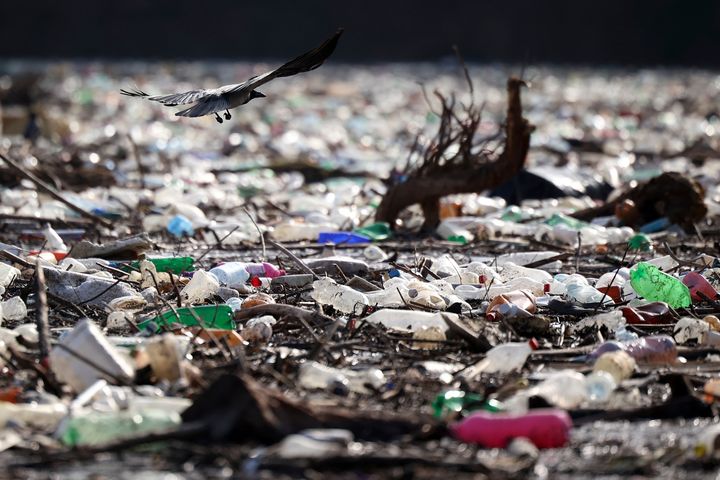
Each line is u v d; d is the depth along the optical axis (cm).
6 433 1856
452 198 5309
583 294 2998
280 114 12694
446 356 2392
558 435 1834
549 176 5581
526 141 4384
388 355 2391
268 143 9206
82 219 4716
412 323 2602
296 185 6259
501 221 4462
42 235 4219
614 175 6106
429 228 4572
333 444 1780
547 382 2078
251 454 1759
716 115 13675
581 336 2645
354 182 6575
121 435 1841
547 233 4247
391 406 2039
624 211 4600
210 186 6081
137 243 3588
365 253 3831
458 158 4662
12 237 4234
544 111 13638
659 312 2761
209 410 1872
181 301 2919
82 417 1842
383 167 7431
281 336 2570
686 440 1864
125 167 7088
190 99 1605
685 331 2572
